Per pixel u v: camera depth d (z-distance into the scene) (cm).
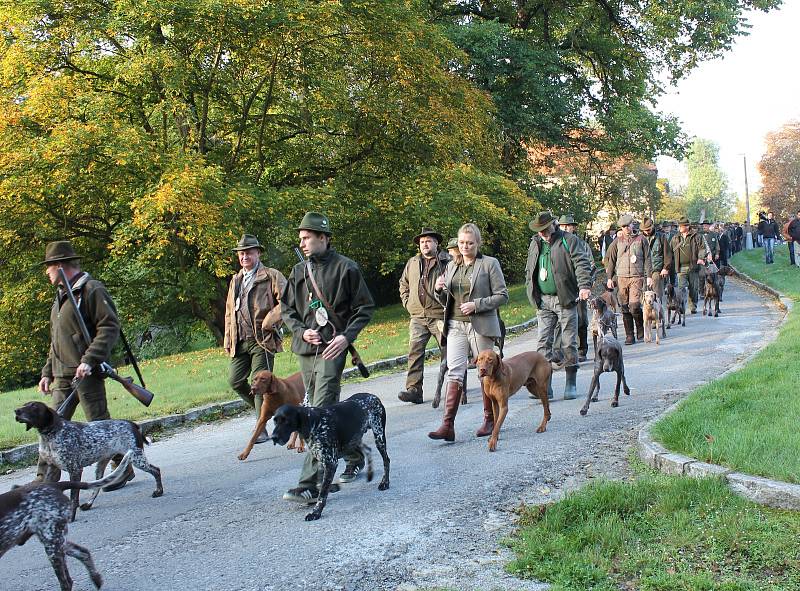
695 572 394
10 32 1917
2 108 1858
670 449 590
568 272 901
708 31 2955
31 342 2259
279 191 2112
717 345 1230
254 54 1970
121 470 468
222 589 416
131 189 1886
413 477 611
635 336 1455
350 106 2223
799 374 802
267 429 877
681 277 1778
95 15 1944
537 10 3139
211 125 2258
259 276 758
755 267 2845
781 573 387
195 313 2445
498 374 679
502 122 2836
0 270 2227
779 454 532
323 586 412
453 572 421
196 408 986
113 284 2316
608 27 3212
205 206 1720
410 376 959
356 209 2288
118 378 639
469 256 722
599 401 874
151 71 1869
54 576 455
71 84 1825
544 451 661
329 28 2008
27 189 1808
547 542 443
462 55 2428
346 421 550
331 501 562
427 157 2484
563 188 3591
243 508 561
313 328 579
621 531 446
